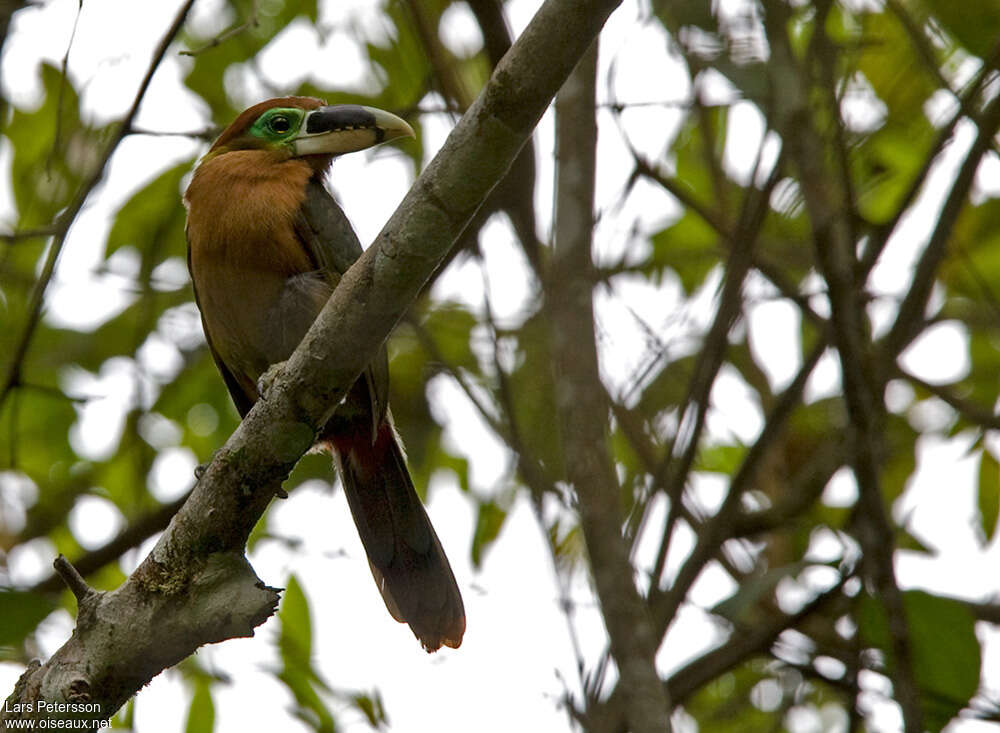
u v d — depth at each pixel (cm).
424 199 643
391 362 1285
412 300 673
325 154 991
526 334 1212
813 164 938
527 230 1107
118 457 1344
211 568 715
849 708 1015
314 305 919
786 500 1153
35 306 1019
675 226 1343
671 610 995
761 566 1205
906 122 1173
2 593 940
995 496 1188
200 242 941
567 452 915
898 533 1162
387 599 921
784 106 945
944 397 1156
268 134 988
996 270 1258
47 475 1355
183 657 718
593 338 942
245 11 1207
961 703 956
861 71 1153
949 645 951
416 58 1223
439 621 914
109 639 711
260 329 945
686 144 1314
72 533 1341
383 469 936
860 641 1005
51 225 1011
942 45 1144
